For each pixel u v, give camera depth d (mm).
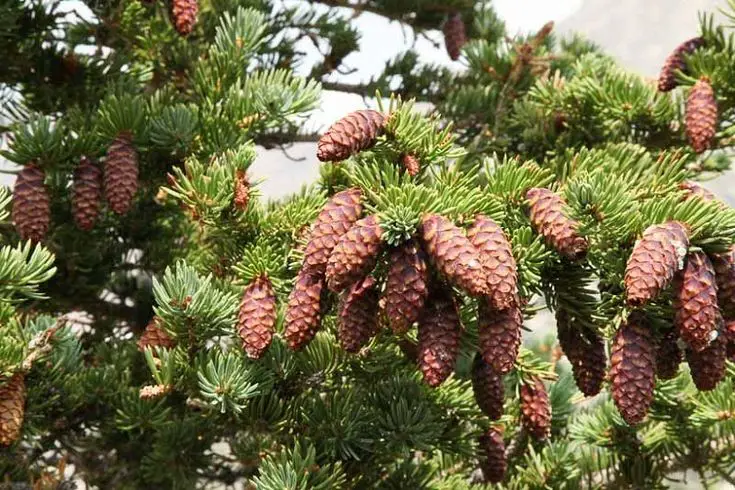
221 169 1269
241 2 1845
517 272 1119
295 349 1134
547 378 1248
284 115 1365
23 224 1285
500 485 1412
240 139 1358
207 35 1810
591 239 1121
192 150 1355
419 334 1095
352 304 1114
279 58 1909
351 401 1260
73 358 1299
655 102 1578
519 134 1826
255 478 1214
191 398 1265
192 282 1230
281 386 1268
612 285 1138
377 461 1276
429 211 1090
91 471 1347
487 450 1312
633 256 1071
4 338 1188
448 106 1874
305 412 1253
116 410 1297
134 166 1316
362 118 1146
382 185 1134
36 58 1489
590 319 1136
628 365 1085
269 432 1261
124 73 1526
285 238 1277
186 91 1604
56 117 1505
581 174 1161
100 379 1299
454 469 1444
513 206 1147
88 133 1312
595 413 1442
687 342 1075
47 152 1293
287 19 1942
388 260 1094
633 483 1416
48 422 1278
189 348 1240
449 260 1067
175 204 1595
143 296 1639
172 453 1298
